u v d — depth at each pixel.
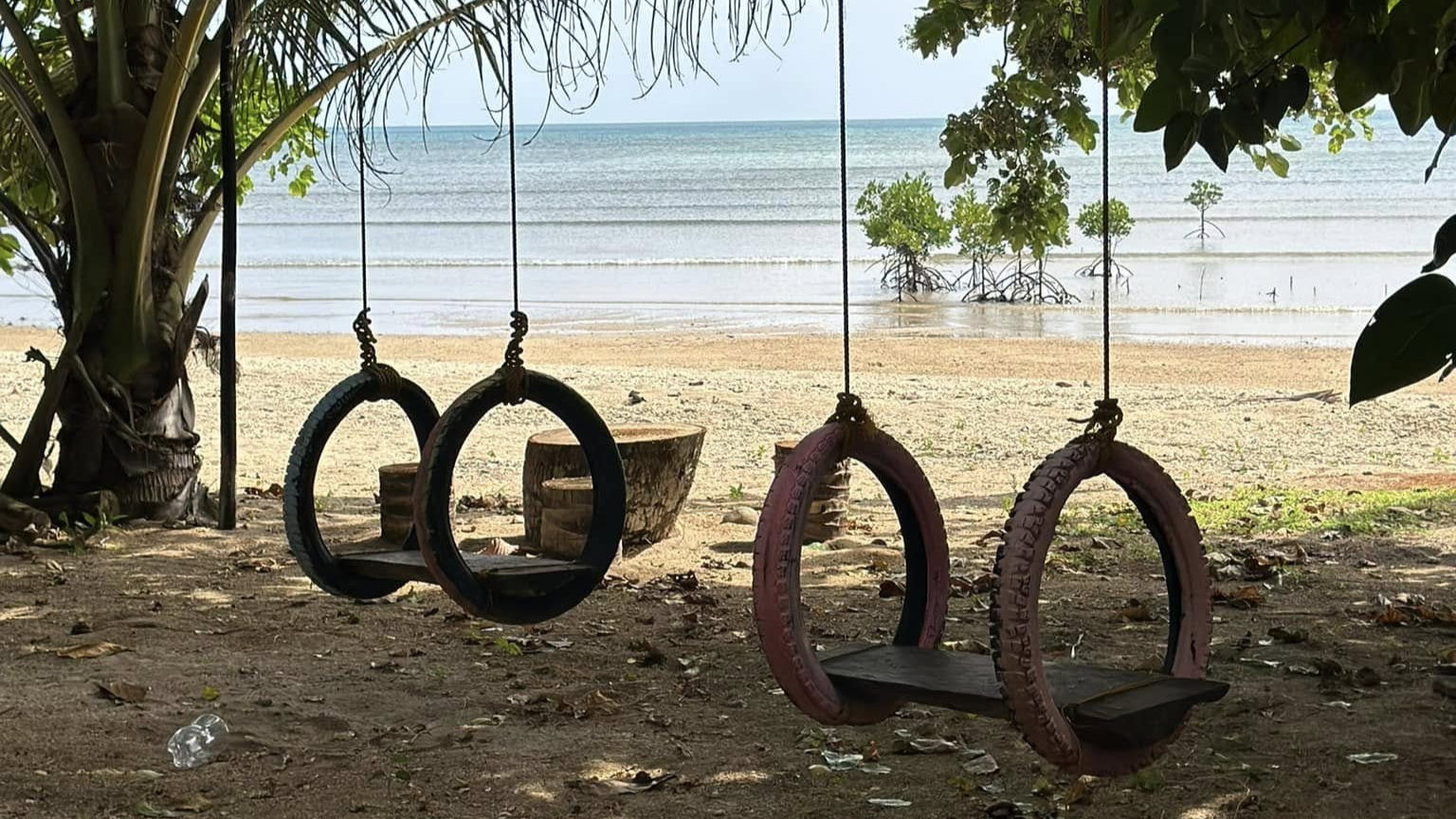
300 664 6.50
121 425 9.79
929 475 12.68
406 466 9.10
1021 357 24.38
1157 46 3.33
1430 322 2.68
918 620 4.25
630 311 35.25
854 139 162.50
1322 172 87.50
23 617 7.36
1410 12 3.27
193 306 10.03
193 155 10.51
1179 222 62.12
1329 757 5.07
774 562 3.71
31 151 10.89
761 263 50.91
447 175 109.56
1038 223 8.89
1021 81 8.34
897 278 40.69
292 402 17.34
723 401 17.17
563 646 6.78
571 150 146.75
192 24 9.19
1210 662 6.42
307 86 9.43
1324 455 13.71
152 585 8.16
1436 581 8.17
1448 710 5.61
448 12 8.59
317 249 57.38
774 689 6.07
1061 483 3.51
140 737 5.39
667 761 5.12
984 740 5.34
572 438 9.17
